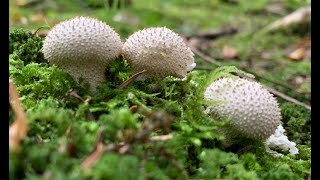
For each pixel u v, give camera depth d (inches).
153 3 32.2
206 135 7.7
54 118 7.1
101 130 6.5
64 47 8.5
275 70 19.2
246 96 8.1
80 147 6.4
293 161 8.7
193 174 7.4
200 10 31.6
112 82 9.4
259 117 8.0
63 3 25.9
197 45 22.9
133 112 8.2
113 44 8.7
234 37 25.4
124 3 29.1
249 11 30.4
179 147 7.3
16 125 6.4
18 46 11.7
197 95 8.5
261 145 8.7
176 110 8.4
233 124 8.1
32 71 9.4
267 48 23.3
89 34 8.5
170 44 8.9
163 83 9.3
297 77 18.2
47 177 5.4
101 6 26.0
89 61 8.7
